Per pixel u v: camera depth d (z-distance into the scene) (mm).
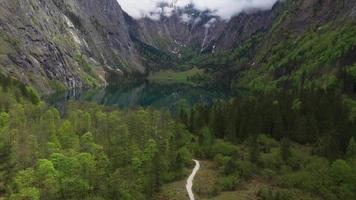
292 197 102438
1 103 165875
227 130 149375
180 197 98438
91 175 88000
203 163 127938
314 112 158500
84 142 109875
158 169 105875
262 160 125125
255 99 185250
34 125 129000
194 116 168250
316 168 117000
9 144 98812
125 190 89062
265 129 152250
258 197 102312
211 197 100562
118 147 108812
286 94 186875
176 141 137625
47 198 79625
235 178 111375
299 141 146500
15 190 82750
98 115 154500
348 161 120812
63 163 87312
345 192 105875
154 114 159875
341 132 134875
